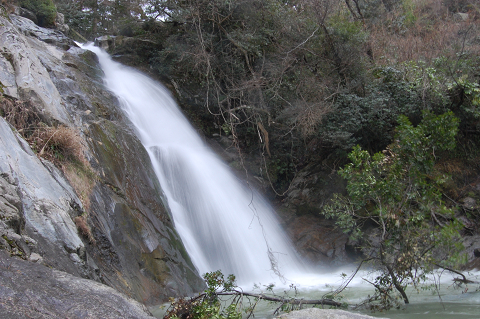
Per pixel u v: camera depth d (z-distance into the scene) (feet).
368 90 50.65
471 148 45.70
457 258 23.31
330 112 48.29
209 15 51.90
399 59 60.80
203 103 57.82
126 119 41.88
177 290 27.37
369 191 25.75
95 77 44.98
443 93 46.44
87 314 10.25
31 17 49.60
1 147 18.97
